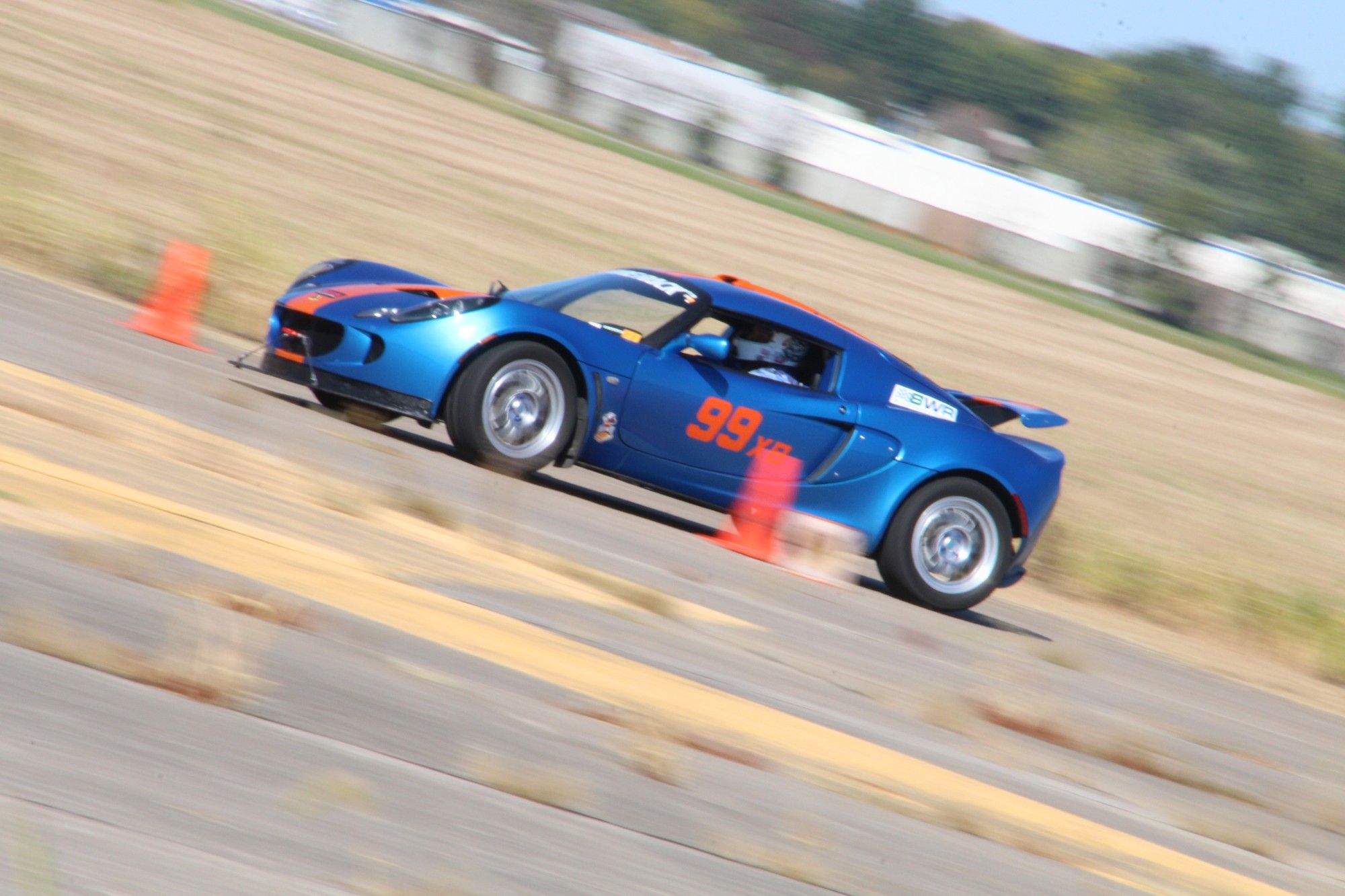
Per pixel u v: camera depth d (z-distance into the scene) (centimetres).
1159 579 3525
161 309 3044
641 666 1423
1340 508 6550
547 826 920
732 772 1161
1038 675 2102
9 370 1992
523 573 1695
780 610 2005
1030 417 2723
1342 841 1630
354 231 5447
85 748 826
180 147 6241
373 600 1353
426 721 1050
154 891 688
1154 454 6400
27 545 1190
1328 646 3331
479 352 2369
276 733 939
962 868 1095
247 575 1306
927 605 2555
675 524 2650
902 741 1450
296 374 2455
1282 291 19925
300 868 759
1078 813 1377
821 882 968
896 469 2544
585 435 2419
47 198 4247
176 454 1755
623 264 6919
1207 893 1227
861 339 2662
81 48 8900
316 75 12494
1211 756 1877
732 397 2477
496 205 7662
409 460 2273
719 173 19650
